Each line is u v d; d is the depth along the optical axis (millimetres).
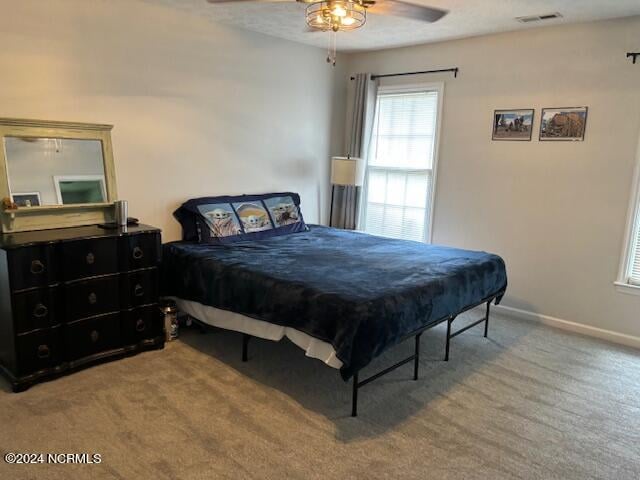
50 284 2779
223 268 3232
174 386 2855
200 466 2141
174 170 3928
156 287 3324
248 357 3297
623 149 3680
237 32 4176
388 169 5160
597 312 3920
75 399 2662
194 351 3377
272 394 2803
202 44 3938
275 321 2850
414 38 4426
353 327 2434
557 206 4043
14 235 2902
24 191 3027
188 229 3963
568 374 3207
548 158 4047
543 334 3936
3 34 2932
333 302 2555
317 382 2969
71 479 2031
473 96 4414
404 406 2729
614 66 3658
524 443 2410
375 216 5348
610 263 3824
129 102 3566
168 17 3688
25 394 2693
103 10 3338
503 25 3895
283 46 4594
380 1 2373
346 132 5418
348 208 5273
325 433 2434
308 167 5113
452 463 2230
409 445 2357
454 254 3756
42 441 2279
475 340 3760
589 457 2318
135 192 3703
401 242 4203
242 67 4273
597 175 3818
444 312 3053
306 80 4891
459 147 4559
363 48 4926
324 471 2141
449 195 4688
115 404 2627
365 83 5062
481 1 3273
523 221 4246
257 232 4223
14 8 2953
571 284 4035
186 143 3971
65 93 3232
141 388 2814
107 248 3021
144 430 2396
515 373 3199
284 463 2184
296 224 4590
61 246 2809
